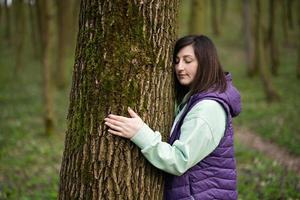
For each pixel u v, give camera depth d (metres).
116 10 2.91
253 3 25.08
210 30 36.38
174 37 3.20
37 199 5.96
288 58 26.97
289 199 5.75
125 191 3.03
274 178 6.88
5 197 5.85
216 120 3.02
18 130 11.93
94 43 2.96
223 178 3.11
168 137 3.22
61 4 19.62
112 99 2.96
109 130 2.96
